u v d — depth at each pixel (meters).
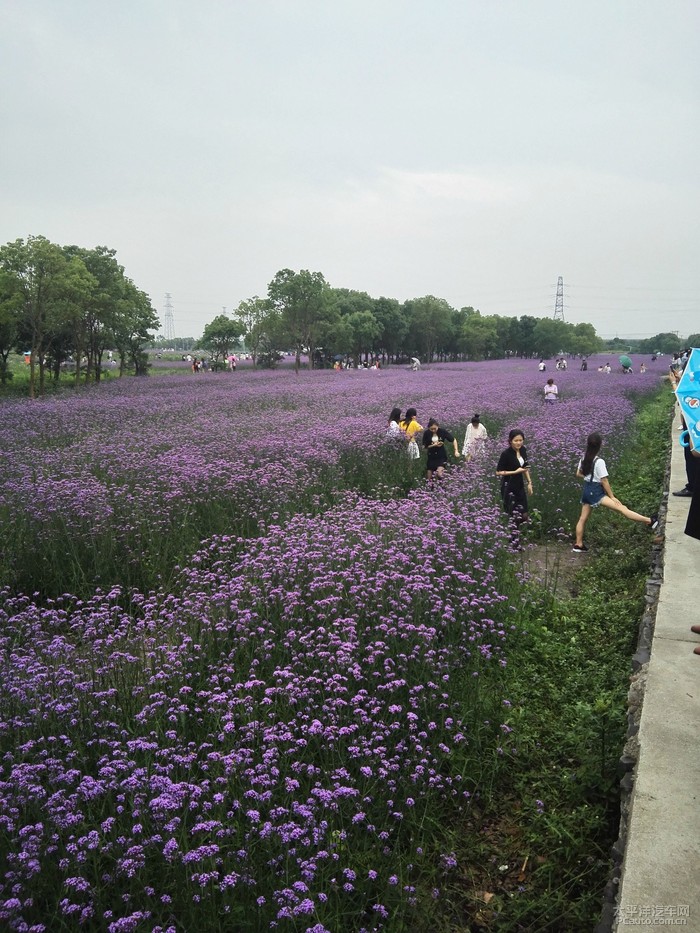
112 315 38.25
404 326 80.12
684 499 9.97
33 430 16.92
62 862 3.06
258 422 17.36
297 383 36.66
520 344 107.62
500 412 19.70
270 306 52.12
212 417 19.53
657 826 3.29
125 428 17.38
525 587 7.31
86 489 9.30
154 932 2.82
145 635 5.59
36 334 30.42
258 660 5.16
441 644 5.63
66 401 25.28
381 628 5.27
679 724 4.14
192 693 4.79
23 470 11.18
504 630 6.32
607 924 2.98
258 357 62.31
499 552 7.70
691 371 6.27
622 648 6.07
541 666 5.85
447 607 5.68
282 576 6.42
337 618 5.50
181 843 3.34
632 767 3.95
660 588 6.39
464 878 3.69
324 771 3.98
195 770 4.11
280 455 12.66
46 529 8.19
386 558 6.80
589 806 4.06
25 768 3.63
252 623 5.62
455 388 30.50
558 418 17.45
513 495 9.70
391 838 3.83
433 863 3.75
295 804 3.46
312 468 11.78
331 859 3.37
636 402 26.94
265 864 3.36
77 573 7.55
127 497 9.23
